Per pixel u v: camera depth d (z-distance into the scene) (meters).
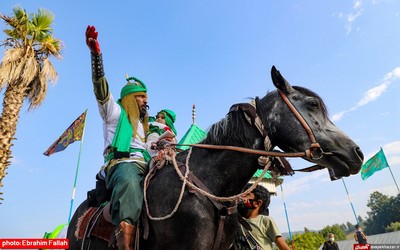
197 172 2.89
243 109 2.91
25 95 12.41
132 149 3.28
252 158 2.87
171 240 2.55
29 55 12.46
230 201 2.81
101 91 3.14
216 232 2.60
